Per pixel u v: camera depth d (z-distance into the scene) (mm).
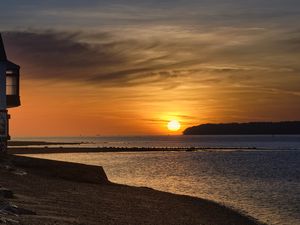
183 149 188750
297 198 44719
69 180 44000
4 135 46281
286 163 107188
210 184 58594
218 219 31047
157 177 68312
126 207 30578
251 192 49781
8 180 34844
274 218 33719
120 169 83875
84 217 23703
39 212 22625
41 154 138250
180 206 34594
